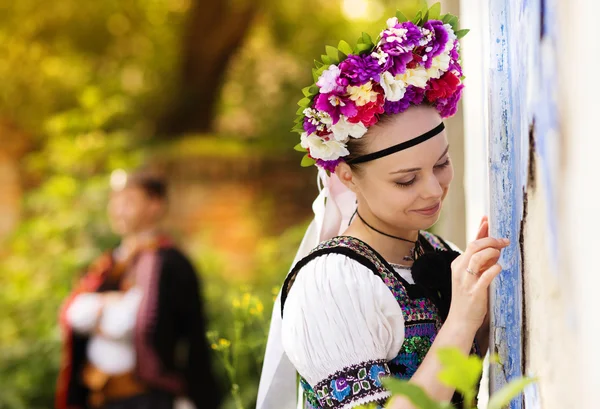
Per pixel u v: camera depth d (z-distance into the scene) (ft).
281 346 6.76
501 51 5.92
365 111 5.63
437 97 5.84
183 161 30.96
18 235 23.40
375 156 5.79
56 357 20.11
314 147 5.96
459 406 6.13
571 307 3.95
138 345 14.83
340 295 5.63
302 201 32.12
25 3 37.01
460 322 5.49
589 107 3.51
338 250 5.87
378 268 5.87
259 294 21.65
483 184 7.59
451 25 6.13
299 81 39.04
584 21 3.57
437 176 5.96
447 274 5.93
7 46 36.76
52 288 21.43
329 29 40.29
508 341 5.86
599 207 3.40
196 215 30.58
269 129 36.96
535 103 4.69
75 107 36.35
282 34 40.29
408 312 5.85
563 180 4.04
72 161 25.41
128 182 15.92
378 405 5.46
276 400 6.86
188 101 38.04
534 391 4.98
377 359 5.60
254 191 31.53
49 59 36.96
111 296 15.12
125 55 39.04
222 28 37.40
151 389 14.89
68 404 15.02
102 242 22.41
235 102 38.78
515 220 5.57
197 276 15.74
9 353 20.22
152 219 15.84
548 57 4.28
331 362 5.60
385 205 5.87
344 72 5.67
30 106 36.04
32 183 30.27
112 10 38.32
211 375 15.70
